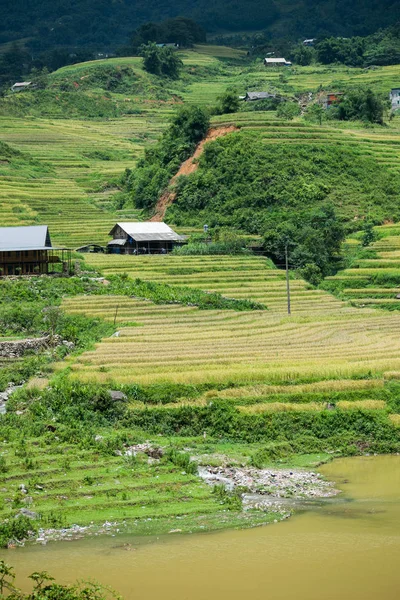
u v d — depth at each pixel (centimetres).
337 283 13912
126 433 6925
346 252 15338
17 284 11506
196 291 12162
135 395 7562
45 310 10375
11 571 4419
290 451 6981
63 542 4825
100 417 7162
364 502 5678
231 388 7806
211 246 15112
